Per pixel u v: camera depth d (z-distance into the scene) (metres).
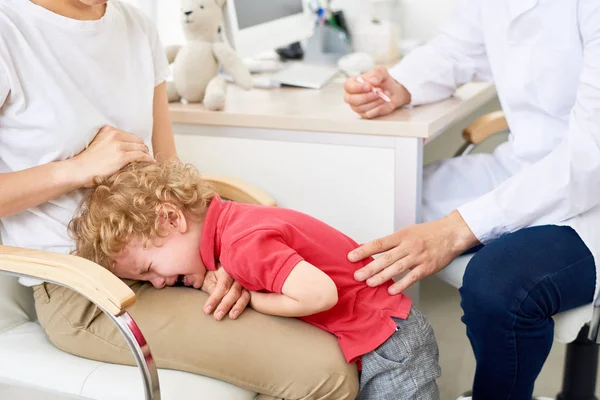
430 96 1.72
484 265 1.31
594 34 1.39
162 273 1.27
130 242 1.24
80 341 1.29
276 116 1.62
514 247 1.32
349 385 1.21
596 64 1.35
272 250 1.19
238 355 1.21
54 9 1.29
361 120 1.55
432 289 2.39
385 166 1.57
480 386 1.37
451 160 1.75
